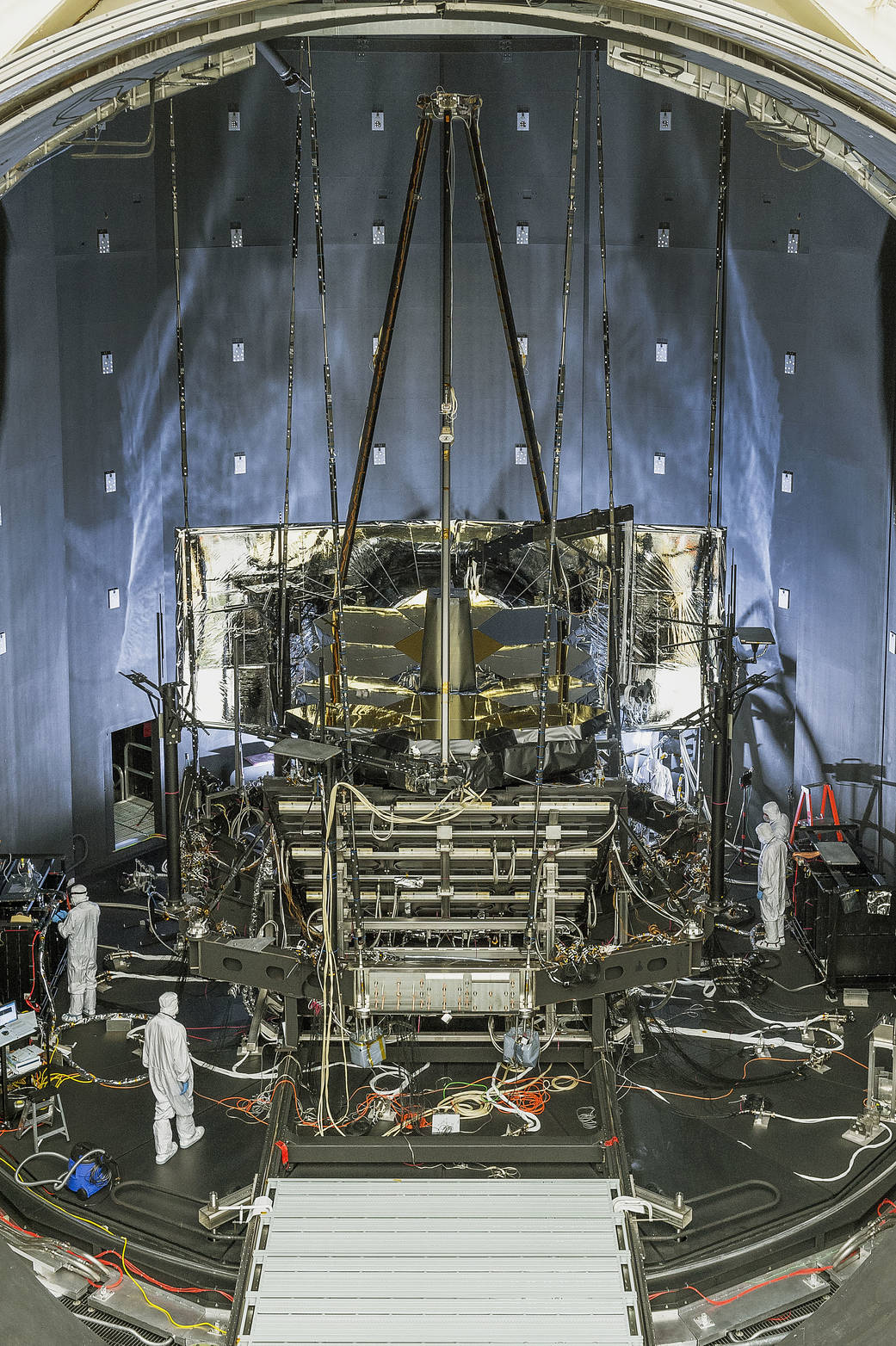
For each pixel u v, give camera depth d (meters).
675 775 27.45
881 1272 14.87
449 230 17.08
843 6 13.04
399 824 18.73
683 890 20.55
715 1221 17.86
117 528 27.92
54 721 26.88
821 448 26.34
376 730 20.61
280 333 28.59
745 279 27.31
